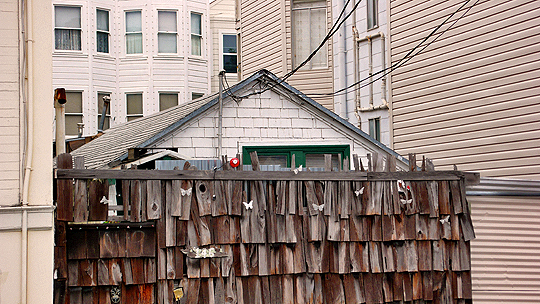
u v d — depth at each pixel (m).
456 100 12.83
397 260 6.99
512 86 11.77
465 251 7.19
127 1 23.73
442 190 7.21
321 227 6.81
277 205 6.69
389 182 7.05
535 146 11.34
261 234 6.62
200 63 24.66
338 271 6.79
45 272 5.88
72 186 6.09
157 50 23.81
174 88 23.89
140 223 6.27
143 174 6.29
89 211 6.14
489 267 7.93
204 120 10.94
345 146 11.59
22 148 5.97
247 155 11.14
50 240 5.93
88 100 22.45
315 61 17.16
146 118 15.39
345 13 16.70
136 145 10.35
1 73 6.02
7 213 5.82
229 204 6.55
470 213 7.79
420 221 7.11
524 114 11.55
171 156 10.11
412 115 13.84
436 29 12.41
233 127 11.16
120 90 23.47
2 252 5.80
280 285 6.68
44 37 6.20
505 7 11.93
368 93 16.03
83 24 22.61
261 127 11.32
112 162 9.93
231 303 6.48
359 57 16.36
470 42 12.58
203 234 6.45
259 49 18.22
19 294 5.82
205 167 8.77
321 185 6.88
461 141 12.70
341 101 16.59
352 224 6.88
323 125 11.65
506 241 7.99
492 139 12.09
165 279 6.28
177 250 6.36
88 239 6.13
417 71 13.73
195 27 24.72
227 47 25.75
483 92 12.30
